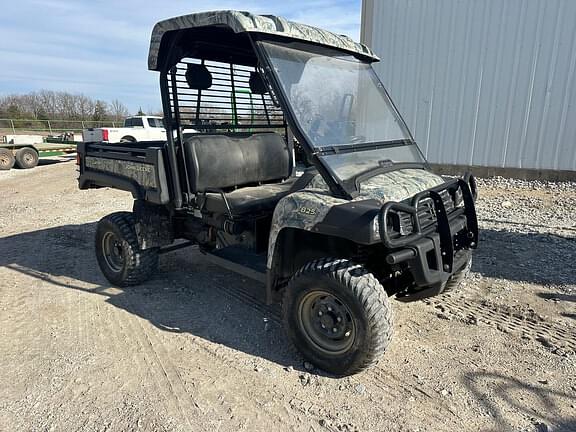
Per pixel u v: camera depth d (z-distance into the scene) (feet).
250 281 14.25
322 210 8.61
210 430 7.73
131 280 13.50
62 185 35.81
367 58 12.39
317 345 9.32
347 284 8.45
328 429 7.74
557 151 27.94
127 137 52.95
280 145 14.25
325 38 10.77
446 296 12.64
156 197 11.91
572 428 7.68
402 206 8.07
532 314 11.52
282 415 8.09
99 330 11.19
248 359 9.86
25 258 16.93
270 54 9.57
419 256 8.15
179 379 9.14
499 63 28.60
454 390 8.68
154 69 11.01
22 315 12.09
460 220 9.95
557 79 27.20
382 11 31.55
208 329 11.19
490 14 28.27
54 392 8.78
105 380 9.14
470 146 30.50
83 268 15.70
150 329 11.21
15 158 48.57
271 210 11.37
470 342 10.34
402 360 9.69
